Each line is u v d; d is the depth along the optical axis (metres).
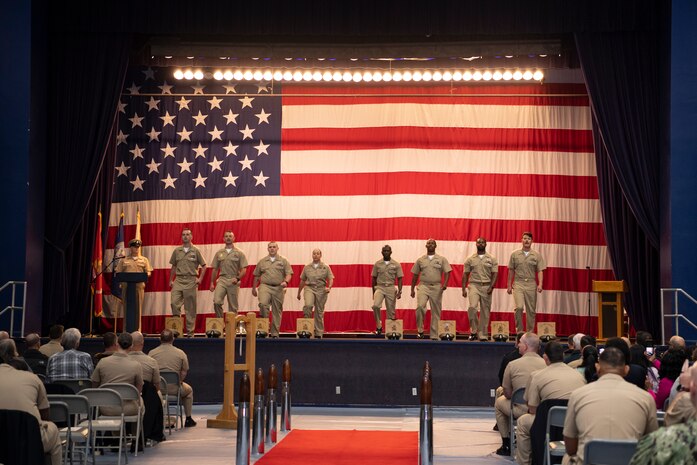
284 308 22.16
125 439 10.61
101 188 21.00
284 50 21.02
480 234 22.03
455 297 21.92
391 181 22.27
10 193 18.47
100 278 21.06
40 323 19.09
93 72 19.67
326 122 22.50
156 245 22.31
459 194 22.14
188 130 22.59
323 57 21.02
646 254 19.67
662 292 18.28
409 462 10.76
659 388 9.18
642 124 19.16
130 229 22.41
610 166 20.17
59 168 19.61
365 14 19.19
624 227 20.05
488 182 22.11
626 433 6.40
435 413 16.97
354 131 22.47
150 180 22.50
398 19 19.14
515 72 20.77
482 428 14.80
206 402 17.66
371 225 22.22
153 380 11.81
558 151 22.11
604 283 18.98
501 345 17.31
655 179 19.09
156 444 12.34
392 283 19.56
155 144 22.56
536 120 22.19
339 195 22.33
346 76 20.78
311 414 16.64
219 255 19.72
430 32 19.09
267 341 17.72
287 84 22.70
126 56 19.72
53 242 19.48
